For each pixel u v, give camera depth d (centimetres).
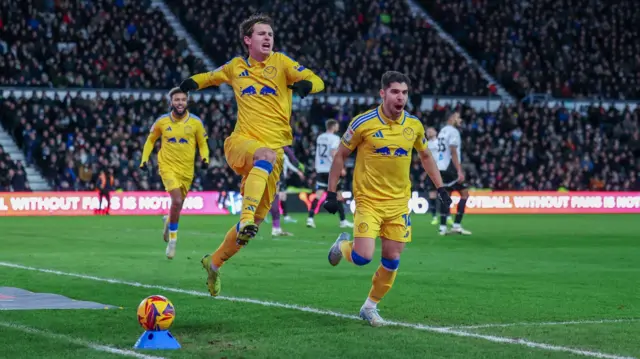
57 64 3653
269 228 2492
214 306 1011
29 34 3691
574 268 1496
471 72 4312
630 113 4234
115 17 3925
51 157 3319
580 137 4075
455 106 4144
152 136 1631
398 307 1020
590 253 1798
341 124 3816
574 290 1196
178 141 1608
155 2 4466
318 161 2528
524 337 823
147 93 3762
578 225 2780
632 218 3247
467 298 1105
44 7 3850
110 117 3525
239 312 969
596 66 4572
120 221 2798
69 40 3788
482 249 1864
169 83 3812
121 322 890
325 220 2947
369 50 4294
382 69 4203
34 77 3591
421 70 4244
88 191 3266
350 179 3647
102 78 3691
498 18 4716
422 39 4488
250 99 973
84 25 3859
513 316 959
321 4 4459
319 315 951
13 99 3484
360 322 908
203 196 3359
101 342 785
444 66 4366
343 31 4359
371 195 885
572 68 4556
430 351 754
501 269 1467
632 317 959
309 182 3534
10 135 3512
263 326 879
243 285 1212
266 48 966
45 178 3356
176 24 4366
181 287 1180
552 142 4034
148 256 1627
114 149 3369
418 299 1091
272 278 1295
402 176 888
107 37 3847
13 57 3588
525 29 4703
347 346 775
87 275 1313
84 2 3950
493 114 4078
